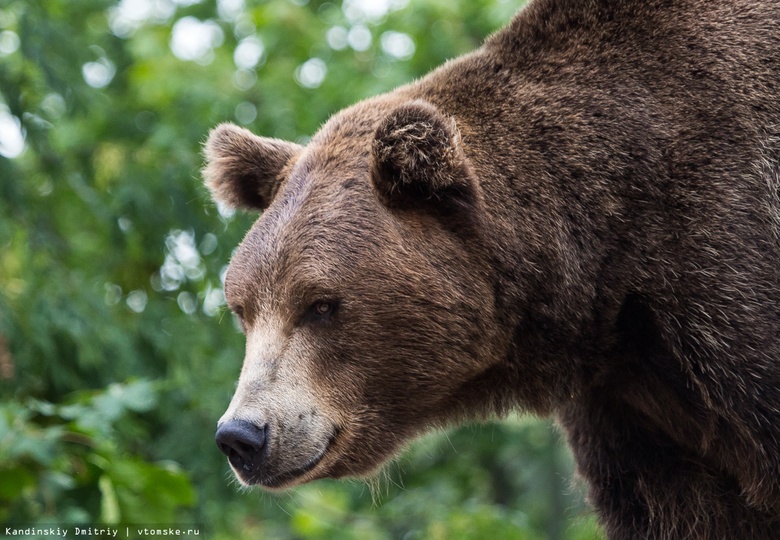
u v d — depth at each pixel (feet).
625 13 30.99
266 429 27.14
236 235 57.00
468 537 59.72
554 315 29.37
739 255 28.17
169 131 61.98
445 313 28.14
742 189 28.53
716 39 30.09
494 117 30.14
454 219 28.40
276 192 31.19
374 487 31.91
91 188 60.34
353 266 27.55
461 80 30.96
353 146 29.27
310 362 27.78
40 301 51.47
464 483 83.05
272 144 32.14
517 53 31.32
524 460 80.89
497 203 28.91
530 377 30.19
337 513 63.72
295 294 27.58
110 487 37.81
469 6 71.26
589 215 29.32
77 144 63.10
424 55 69.62
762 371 27.84
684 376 29.12
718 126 29.12
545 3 31.71
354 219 27.89
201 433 55.62
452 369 28.68
